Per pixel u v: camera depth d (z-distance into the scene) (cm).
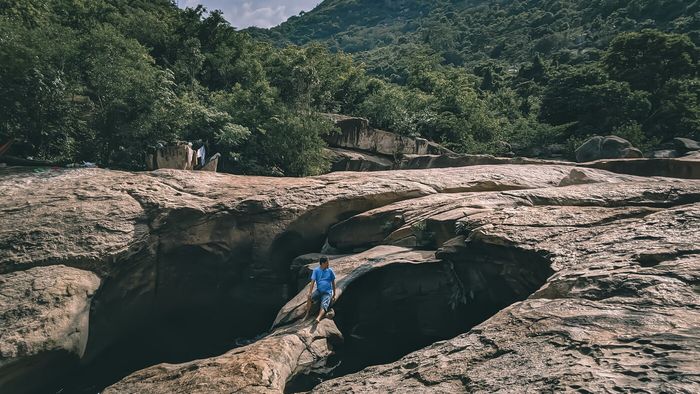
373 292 995
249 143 1927
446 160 1853
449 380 431
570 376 356
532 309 528
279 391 582
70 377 849
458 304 934
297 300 942
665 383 309
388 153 2438
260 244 1210
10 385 702
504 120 3488
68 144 1460
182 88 2228
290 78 2495
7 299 766
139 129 1446
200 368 664
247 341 1003
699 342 362
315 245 1280
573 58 6406
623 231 694
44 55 1309
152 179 1235
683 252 552
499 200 1064
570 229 779
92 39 1423
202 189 1255
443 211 1058
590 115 3269
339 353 836
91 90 1451
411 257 965
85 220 1002
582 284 556
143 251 1055
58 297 793
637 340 391
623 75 3500
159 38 2614
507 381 386
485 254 864
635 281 510
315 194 1276
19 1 2011
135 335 1102
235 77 2730
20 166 1232
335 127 2197
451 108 3288
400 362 522
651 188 1007
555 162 1719
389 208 1171
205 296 1220
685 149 2791
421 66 4272
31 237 921
